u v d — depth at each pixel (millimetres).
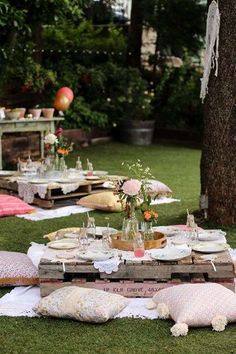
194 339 3291
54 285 3871
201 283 3756
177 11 11578
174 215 6082
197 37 11859
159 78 12148
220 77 5383
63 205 6520
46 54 11359
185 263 3852
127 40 12312
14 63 9602
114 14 12586
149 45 12836
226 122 5398
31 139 9586
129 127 11438
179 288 3633
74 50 11641
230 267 3846
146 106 11492
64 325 3498
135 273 3854
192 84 11656
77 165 7387
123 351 3158
